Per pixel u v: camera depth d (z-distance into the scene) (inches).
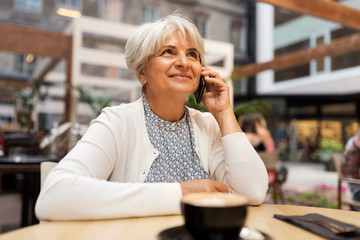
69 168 29.8
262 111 111.2
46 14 551.8
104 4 545.0
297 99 501.7
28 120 217.5
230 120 39.1
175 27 39.2
